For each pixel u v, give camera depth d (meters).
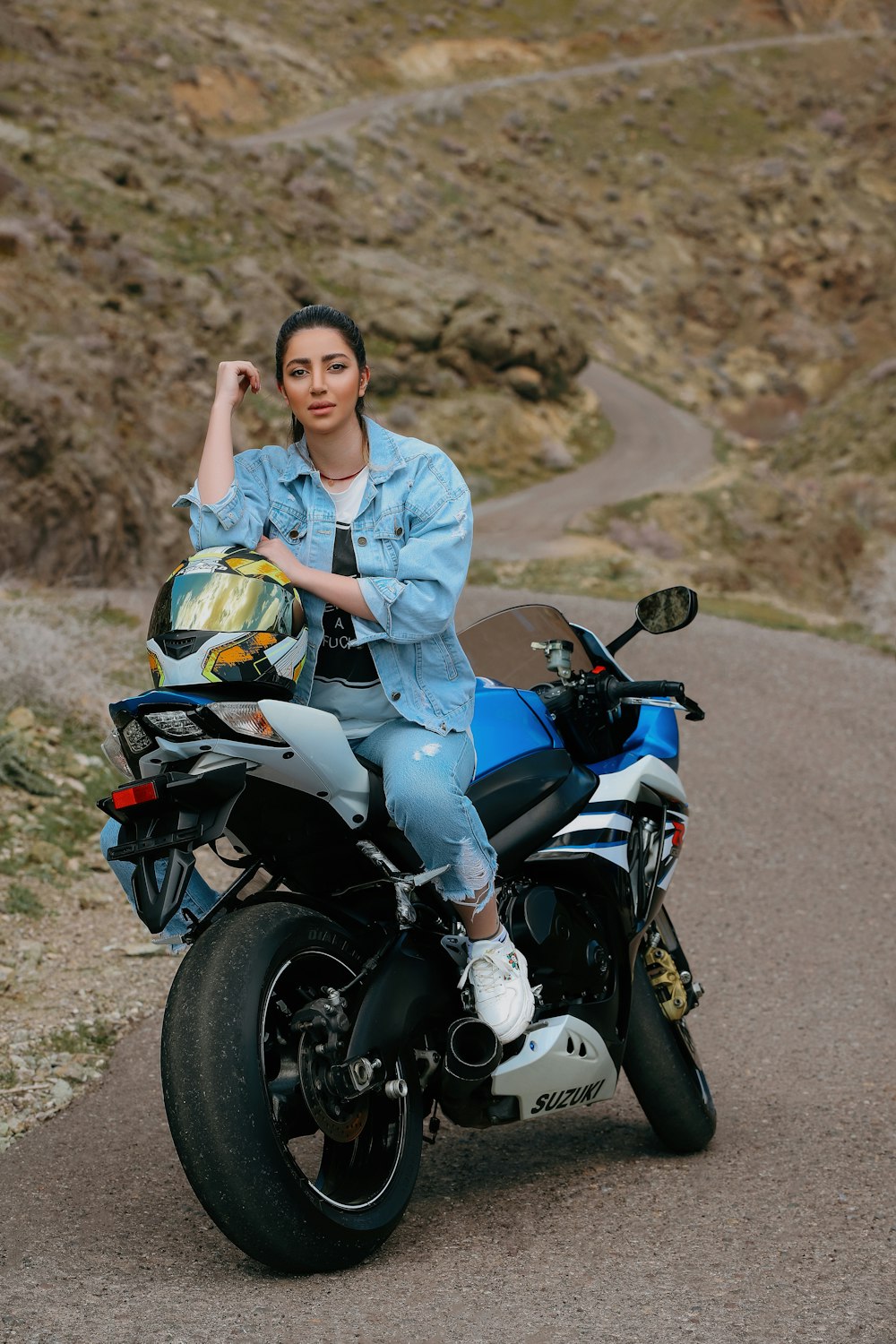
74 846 6.96
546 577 33.53
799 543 55.06
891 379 63.62
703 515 56.25
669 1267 3.02
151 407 33.03
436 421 66.50
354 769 3.12
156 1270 3.06
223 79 101.88
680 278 103.94
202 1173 2.84
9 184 52.66
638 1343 2.56
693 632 18.05
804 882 7.80
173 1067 2.88
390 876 3.24
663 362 94.62
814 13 142.75
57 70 78.00
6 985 5.33
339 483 3.36
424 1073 3.40
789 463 64.00
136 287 54.56
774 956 6.45
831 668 15.24
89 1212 3.51
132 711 2.93
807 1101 4.52
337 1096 3.07
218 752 2.90
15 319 33.72
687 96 125.00
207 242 64.69
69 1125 4.27
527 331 71.56
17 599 10.91
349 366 3.28
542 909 3.62
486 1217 3.48
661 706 4.13
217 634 2.96
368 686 3.28
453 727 3.28
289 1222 2.89
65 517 21.88
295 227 73.38
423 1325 2.67
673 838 4.14
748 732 11.95
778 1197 3.55
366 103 112.62
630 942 3.88
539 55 129.38
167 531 26.11
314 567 3.30
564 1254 3.14
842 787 10.02
